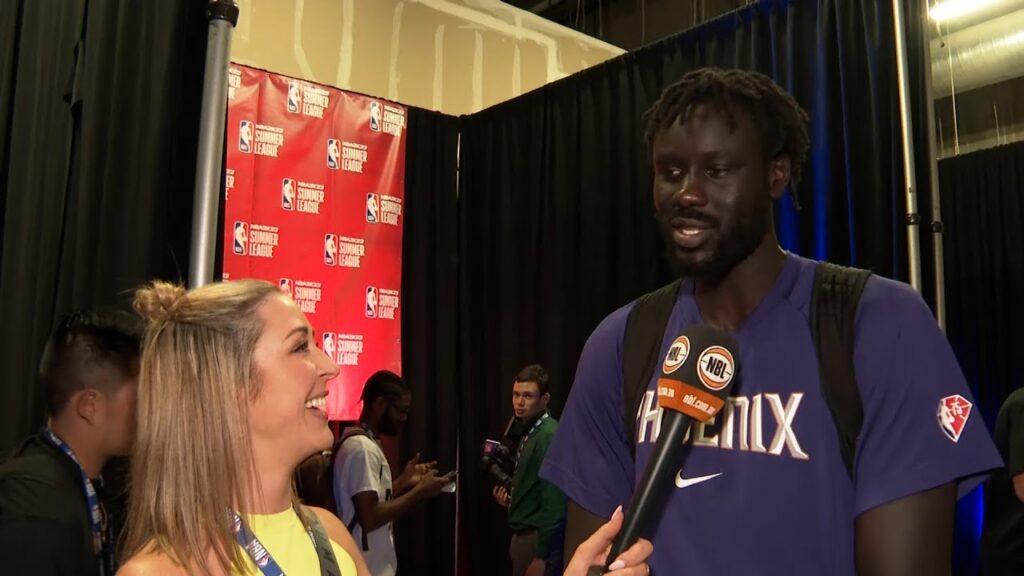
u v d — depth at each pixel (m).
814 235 2.99
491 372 4.66
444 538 4.63
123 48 1.67
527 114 4.57
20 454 1.46
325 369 0.99
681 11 5.70
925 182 2.51
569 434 1.04
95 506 1.40
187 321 0.91
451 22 5.07
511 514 3.56
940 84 4.53
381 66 4.72
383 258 4.52
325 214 4.30
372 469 3.15
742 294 0.94
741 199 0.89
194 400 0.88
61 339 1.49
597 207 4.10
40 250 1.71
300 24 4.38
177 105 1.64
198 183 1.57
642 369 0.97
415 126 4.73
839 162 2.96
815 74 3.06
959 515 3.80
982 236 5.14
